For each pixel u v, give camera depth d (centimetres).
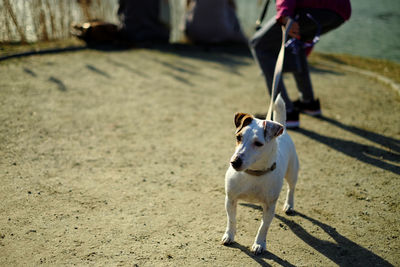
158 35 1042
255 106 641
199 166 441
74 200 357
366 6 1745
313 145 505
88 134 504
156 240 308
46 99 601
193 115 593
